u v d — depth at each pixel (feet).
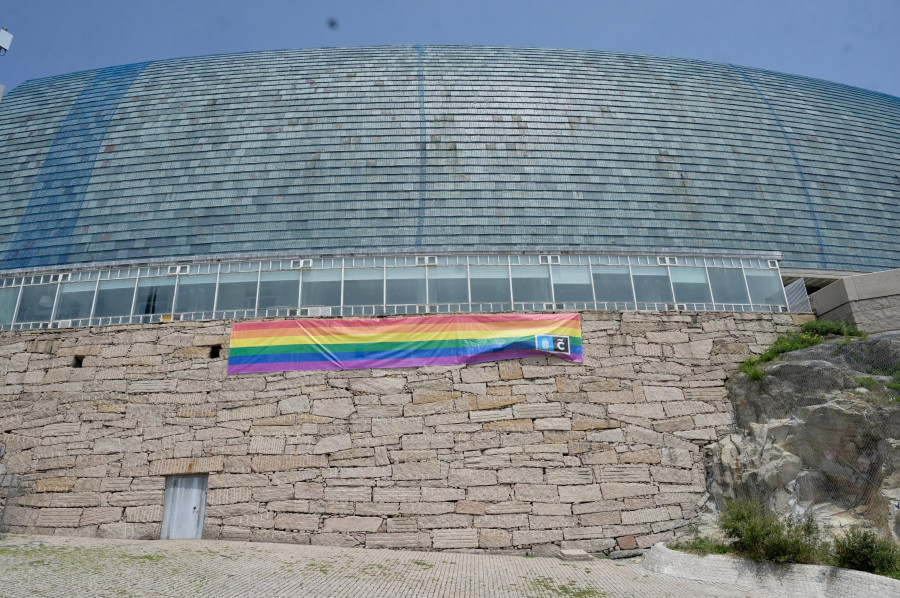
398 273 62.34
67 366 58.29
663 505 53.47
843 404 49.60
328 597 36.35
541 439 54.65
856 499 47.34
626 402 56.54
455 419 55.06
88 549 46.21
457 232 73.61
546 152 81.30
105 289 62.28
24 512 53.88
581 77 92.68
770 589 40.52
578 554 50.03
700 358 59.21
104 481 54.24
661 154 82.94
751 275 65.05
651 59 100.07
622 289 62.64
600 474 53.88
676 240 75.41
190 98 88.22
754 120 89.86
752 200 80.28
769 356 58.34
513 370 56.85
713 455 55.11
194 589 36.68
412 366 56.80
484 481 53.26
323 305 60.90
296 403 55.83
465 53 96.99
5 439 56.24
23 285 62.80
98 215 76.07
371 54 96.27
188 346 58.39
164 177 78.64
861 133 92.89
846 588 38.01
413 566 44.96
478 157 80.18
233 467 54.19
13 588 35.24
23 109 90.94
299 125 83.41
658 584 41.86
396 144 81.15
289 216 74.38
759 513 47.24
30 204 78.38
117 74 95.25
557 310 60.90
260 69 93.25
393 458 53.88
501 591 39.06
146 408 56.29
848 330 60.70
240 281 62.18
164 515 53.26
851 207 82.79
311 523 52.29
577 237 74.33
